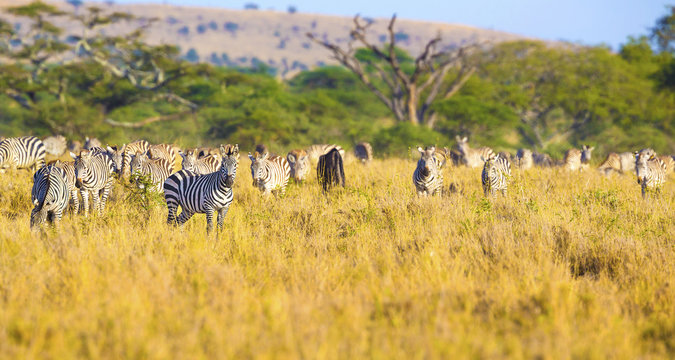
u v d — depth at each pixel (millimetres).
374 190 15453
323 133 49406
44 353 5422
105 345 5703
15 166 18219
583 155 26344
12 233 9945
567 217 11805
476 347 5660
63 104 47844
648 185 14836
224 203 10961
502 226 10656
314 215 12109
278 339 5734
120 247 9234
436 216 11805
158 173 14492
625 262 8977
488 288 7523
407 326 6301
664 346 6105
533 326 6371
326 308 6641
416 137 46281
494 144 51812
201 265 8180
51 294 7242
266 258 9070
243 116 47094
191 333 5812
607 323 6445
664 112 54344
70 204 14016
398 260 9094
